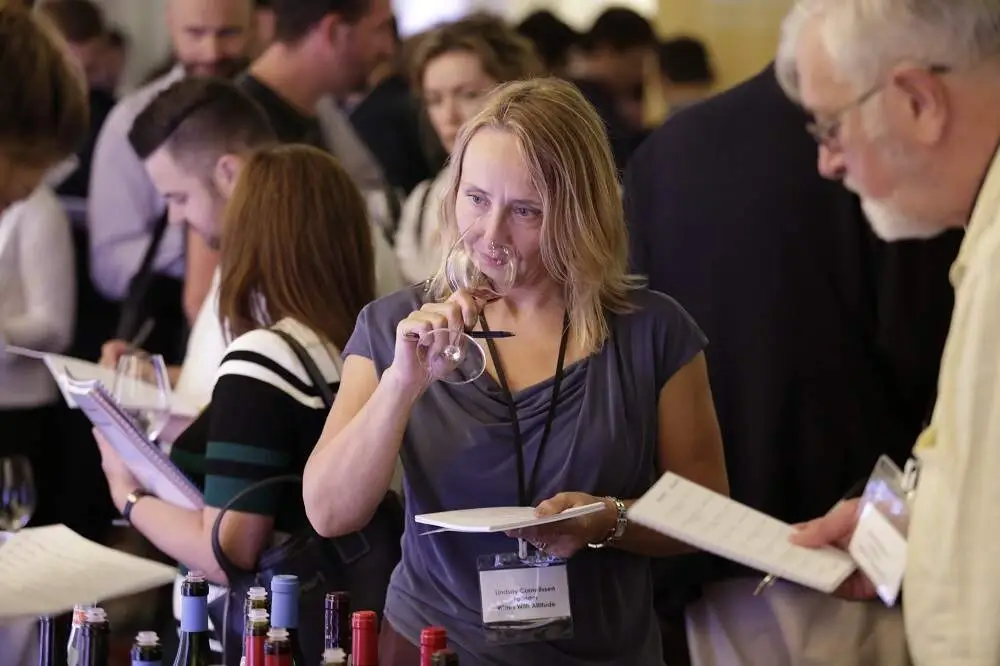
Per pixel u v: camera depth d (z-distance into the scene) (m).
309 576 5.54
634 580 4.88
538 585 4.58
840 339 6.43
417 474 4.70
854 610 6.04
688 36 11.78
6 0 8.87
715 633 6.23
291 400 5.59
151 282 9.88
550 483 4.64
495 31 9.26
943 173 4.96
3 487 5.82
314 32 9.27
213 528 5.51
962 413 4.34
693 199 6.57
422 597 4.68
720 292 6.52
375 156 10.09
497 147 4.51
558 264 4.61
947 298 6.38
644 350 4.82
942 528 4.39
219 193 8.44
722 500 5.00
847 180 5.29
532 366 4.75
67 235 9.70
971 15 4.77
